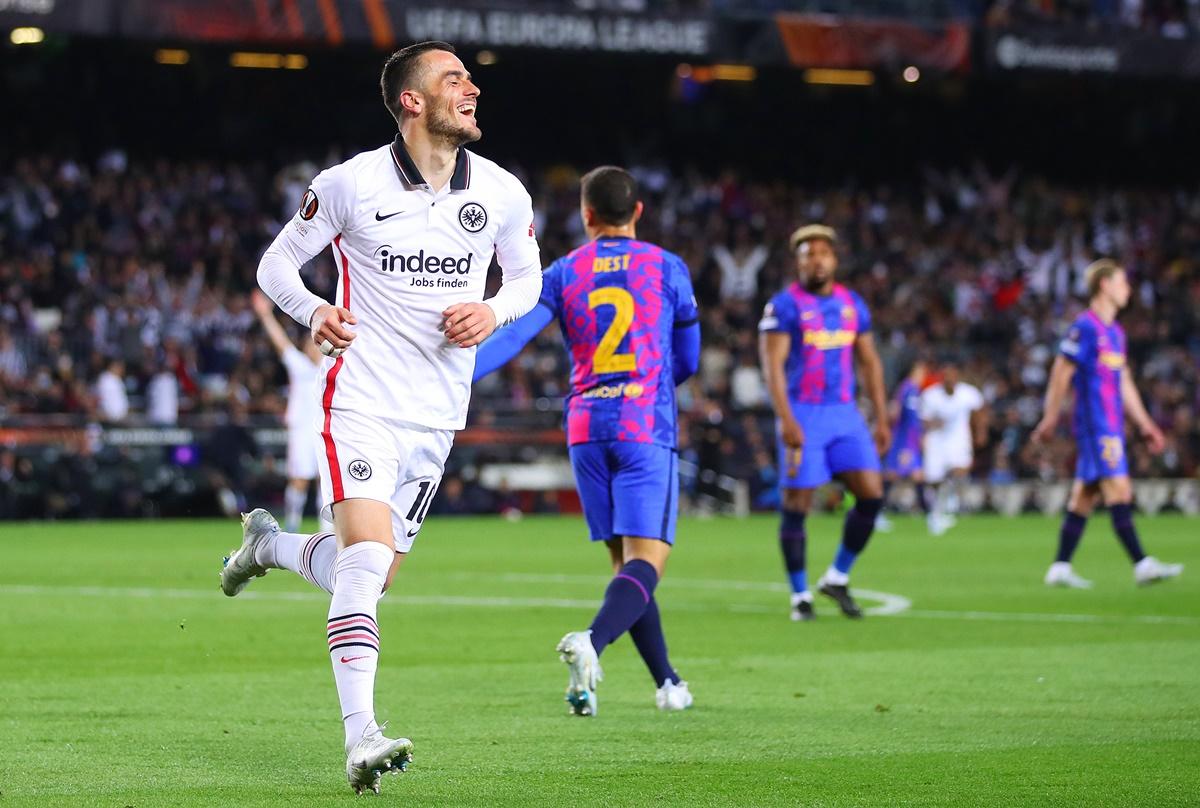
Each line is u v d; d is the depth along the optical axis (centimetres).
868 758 2014
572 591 4506
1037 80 12312
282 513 8612
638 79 13012
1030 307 11750
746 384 9975
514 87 12800
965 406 8056
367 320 1898
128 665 2895
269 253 1923
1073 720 2312
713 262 11444
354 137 12456
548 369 9512
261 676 2756
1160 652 3144
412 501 1955
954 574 5222
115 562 5441
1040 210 12812
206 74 11919
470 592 4475
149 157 11950
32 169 10419
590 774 1906
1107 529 8125
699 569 5409
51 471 8225
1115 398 4588
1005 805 1734
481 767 1950
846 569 3822
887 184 13750
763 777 1889
